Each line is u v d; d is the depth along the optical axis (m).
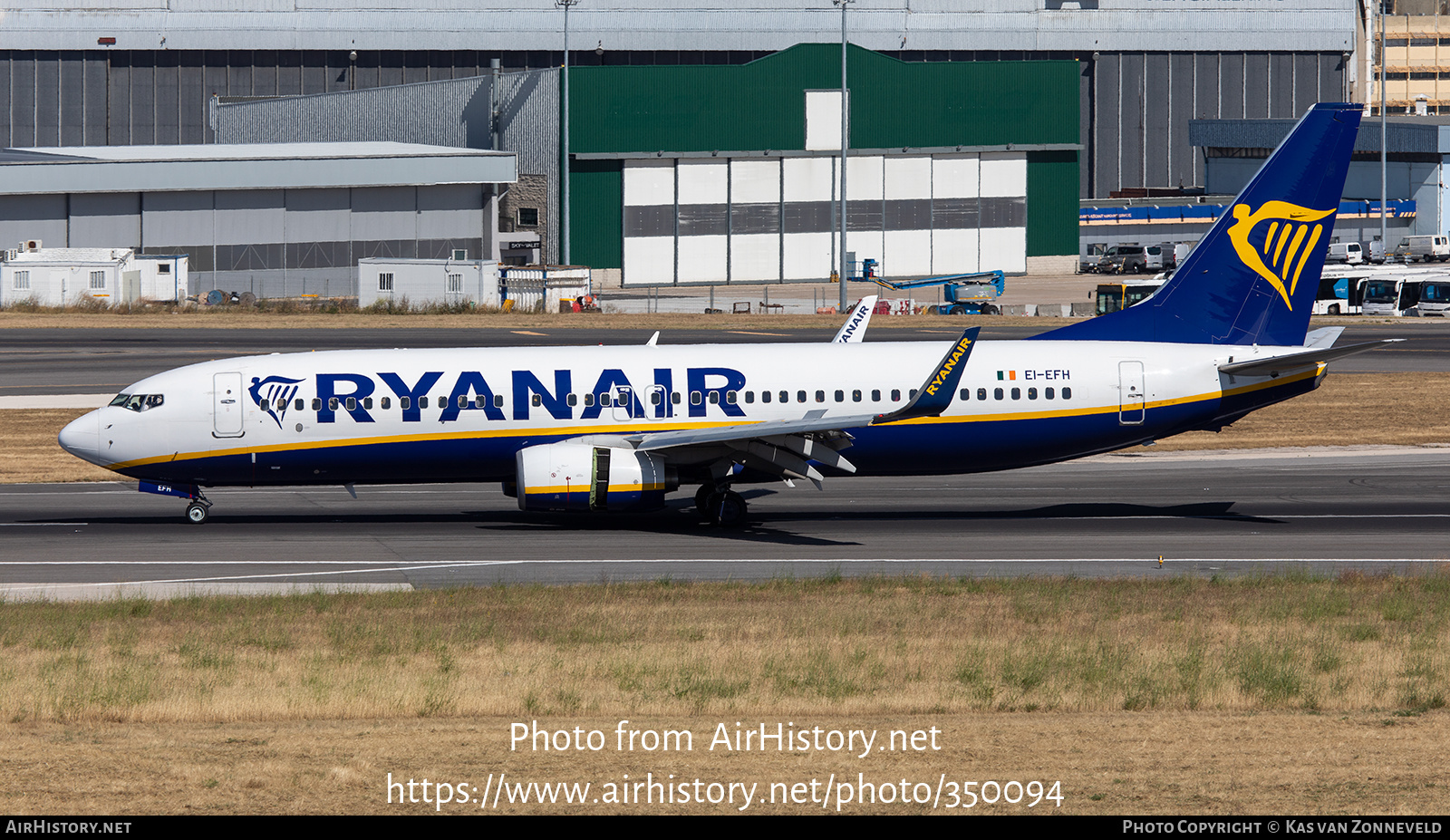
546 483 153.12
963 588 125.88
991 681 90.19
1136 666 93.81
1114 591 124.62
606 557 145.62
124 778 69.12
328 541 154.62
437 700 84.75
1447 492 185.25
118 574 137.25
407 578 135.38
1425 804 65.69
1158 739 76.75
